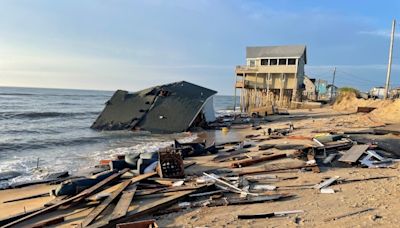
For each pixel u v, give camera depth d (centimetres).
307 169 1208
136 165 1430
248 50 5406
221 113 5822
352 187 938
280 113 4128
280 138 2122
